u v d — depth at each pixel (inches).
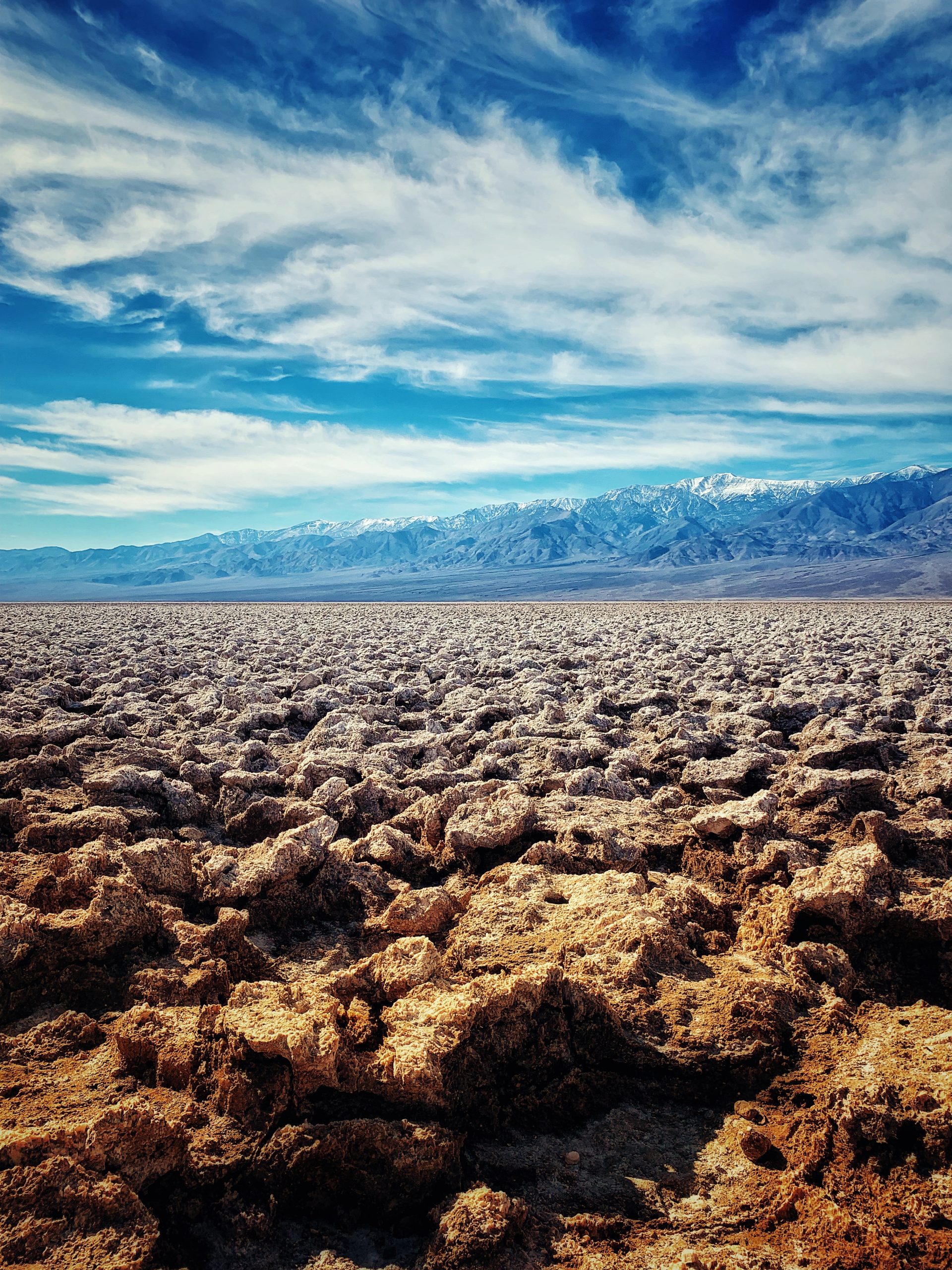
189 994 209.5
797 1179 156.7
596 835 299.6
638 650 942.4
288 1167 151.2
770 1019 196.4
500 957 221.9
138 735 491.8
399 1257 142.9
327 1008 180.7
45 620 1653.5
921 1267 135.9
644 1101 181.8
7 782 361.7
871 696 617.9
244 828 340.2
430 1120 162.1
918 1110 159.8
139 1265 129.8
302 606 2957.7
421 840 325.7
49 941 215.2
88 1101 170.2
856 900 238.4
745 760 403.5
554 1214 151.3
